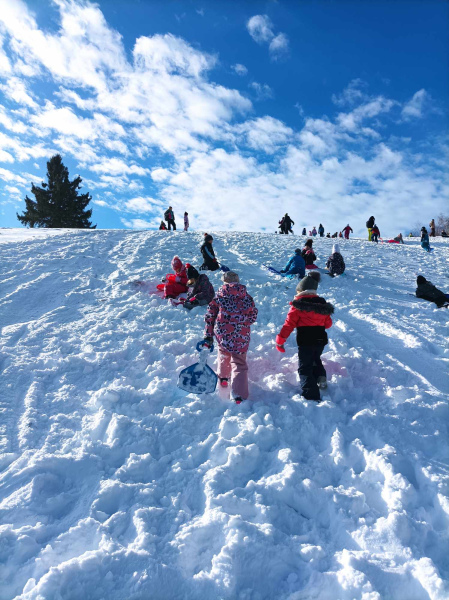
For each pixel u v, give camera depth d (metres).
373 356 5.28
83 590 2.31
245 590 2.36
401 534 2.66
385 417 3.82
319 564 2.50
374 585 2.34
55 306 7.04
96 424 3.81
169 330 6.09
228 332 4.31
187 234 17.34
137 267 9.68
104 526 2.75
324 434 3.71
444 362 5.19
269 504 2.94
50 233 14.91
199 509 2.95
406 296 9.16
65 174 53.03
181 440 3.68
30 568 2.43
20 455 3.42
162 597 2.32
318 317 4.39
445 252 19.02
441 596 2.24
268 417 3.87
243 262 11.70
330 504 2.94
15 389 4.41
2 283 7.96
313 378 4.21
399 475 3.07
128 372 4.84
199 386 4.17
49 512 2.91
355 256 15.48
